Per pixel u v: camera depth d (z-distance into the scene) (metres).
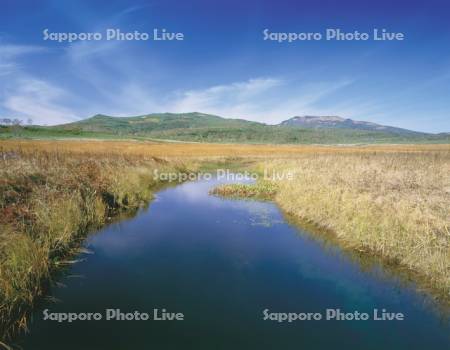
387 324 5.45
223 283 6.90
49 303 6.02
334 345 4.93
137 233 10.32
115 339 4.96
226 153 47.44
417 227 8.06
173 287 6.69
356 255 8.51
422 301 6.19
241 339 5.05
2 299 5.31
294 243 9.52
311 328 5.32
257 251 8.84
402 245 7.80
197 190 19.44
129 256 8.38
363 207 9.86
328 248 9.11
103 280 6.98
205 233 10.45
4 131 99.12
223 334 5.16
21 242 6.82
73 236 9.00
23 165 12.91
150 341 4.94
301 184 14.89
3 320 5.14
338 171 17.97
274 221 11.99
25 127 113.62
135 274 7.30
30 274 6.25
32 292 6.02
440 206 9.61
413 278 7.01
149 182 20.25
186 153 43.38
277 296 6.39
